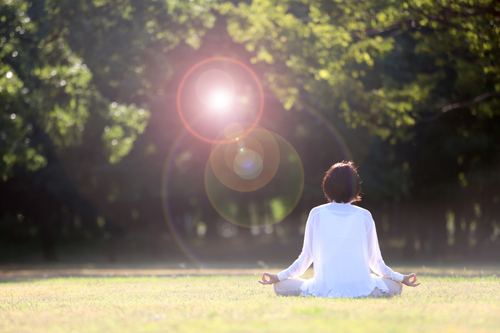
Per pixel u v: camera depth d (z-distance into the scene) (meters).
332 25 14.98
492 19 12.29
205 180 27.12
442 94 19.56
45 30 13.12
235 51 23.56
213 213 35.22
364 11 14.05
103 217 29.50
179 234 37.75
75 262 28.83
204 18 17.03
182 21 16.56
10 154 14.69
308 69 16.30
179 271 13.17
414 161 23.91
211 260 29.45
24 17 13.13
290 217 34.78
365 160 23.97
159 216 32.72
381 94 15.55
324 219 4.59
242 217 35.66
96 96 17.89
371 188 23.67
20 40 13.38
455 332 2.66
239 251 33.97
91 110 17.81
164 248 35.84
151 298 4.86
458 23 12.96
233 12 17.77
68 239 36.47
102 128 18.31
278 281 4.74
